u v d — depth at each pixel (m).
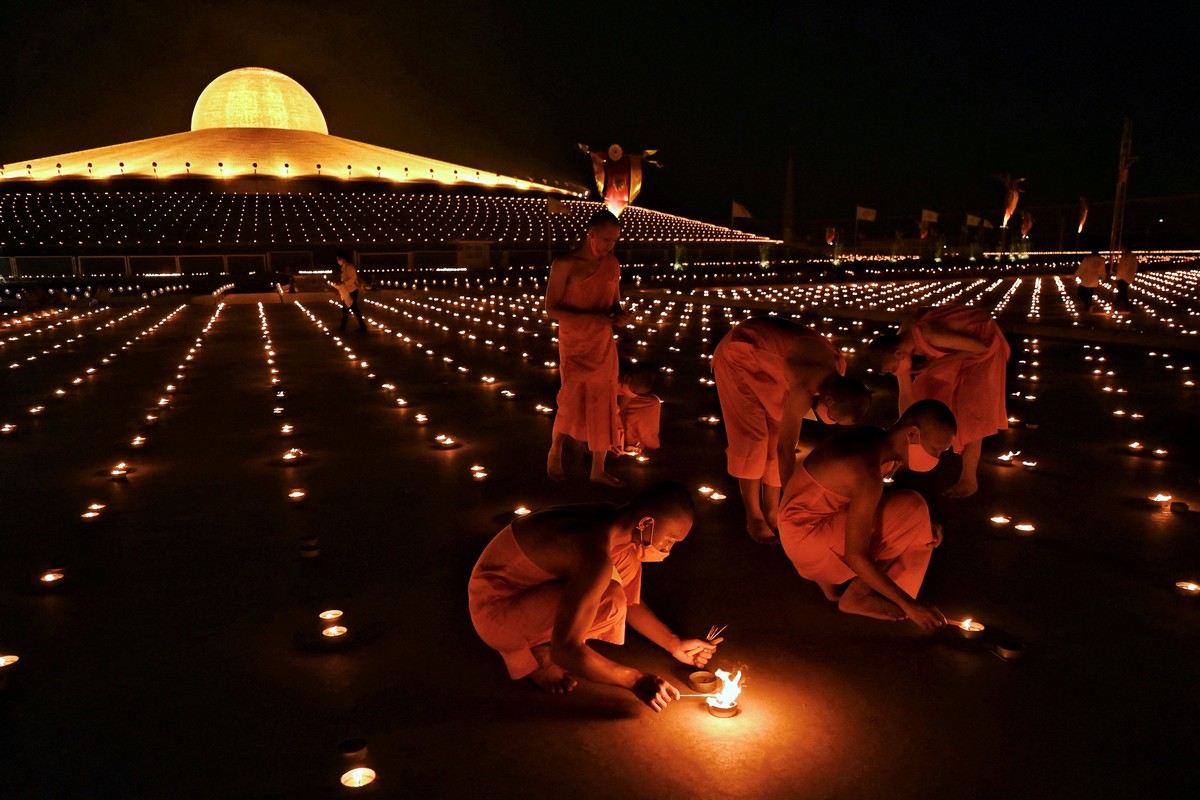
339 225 56.00
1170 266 43.25
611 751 2.67
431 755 2.65
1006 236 75.12
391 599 3.88
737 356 4.55
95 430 7.79
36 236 49.97
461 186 65.44
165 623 3.63
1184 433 7.21
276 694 3.03
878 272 40.19
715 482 5.88
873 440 3.46
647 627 3.29
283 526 4.93
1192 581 4.01
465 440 7.26
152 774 2.57
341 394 9.68
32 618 3.70
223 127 79.69
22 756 2.67
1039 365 11.37
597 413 5.69
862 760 2.61
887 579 3.34
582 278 5.54
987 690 3.03
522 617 2.96
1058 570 4.15
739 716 2.86
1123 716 2.85
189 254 50.78
